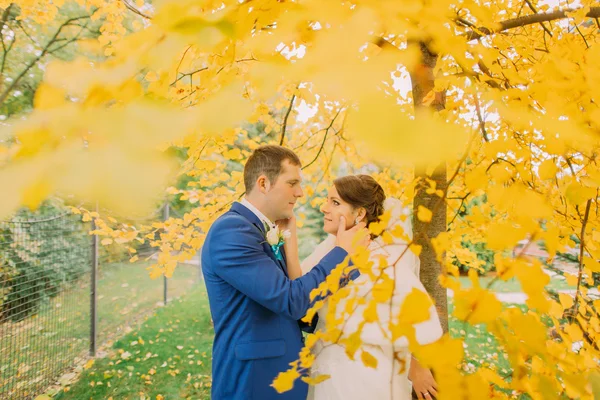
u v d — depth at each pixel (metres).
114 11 2.19
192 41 0.45
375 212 1.70
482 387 0.57
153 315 6.32
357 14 0.45
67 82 0.40
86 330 4.90
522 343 0.62
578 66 0.88
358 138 0.35
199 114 0.38
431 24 0.59
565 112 0.76
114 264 7.04
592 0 1.54
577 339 0.86
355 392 1.42
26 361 3.79
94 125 0.35
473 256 2.09
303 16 0.52
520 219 0.59
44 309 4.12
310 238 10.88
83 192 0.32
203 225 2.44
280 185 1.65
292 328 1.61
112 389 3.72
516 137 1.10
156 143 0.36
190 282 9.31
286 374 0.76
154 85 0.69
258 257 1.46
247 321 1.50
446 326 1.93
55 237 4.44
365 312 0.72
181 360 4.43
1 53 7.30
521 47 1.35
